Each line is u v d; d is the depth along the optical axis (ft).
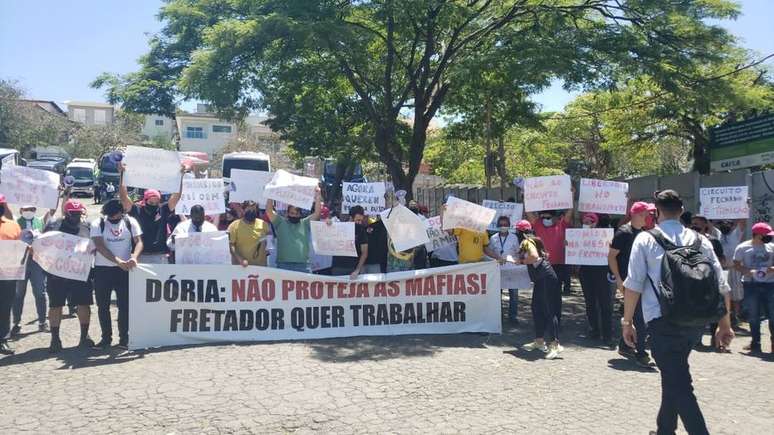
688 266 13.87
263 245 27.86
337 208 75.56
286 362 22.84
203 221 27.09
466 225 29.45
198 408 17.80
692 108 49.62
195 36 68.69
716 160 57.72
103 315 24.94
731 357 25.66
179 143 193.06
